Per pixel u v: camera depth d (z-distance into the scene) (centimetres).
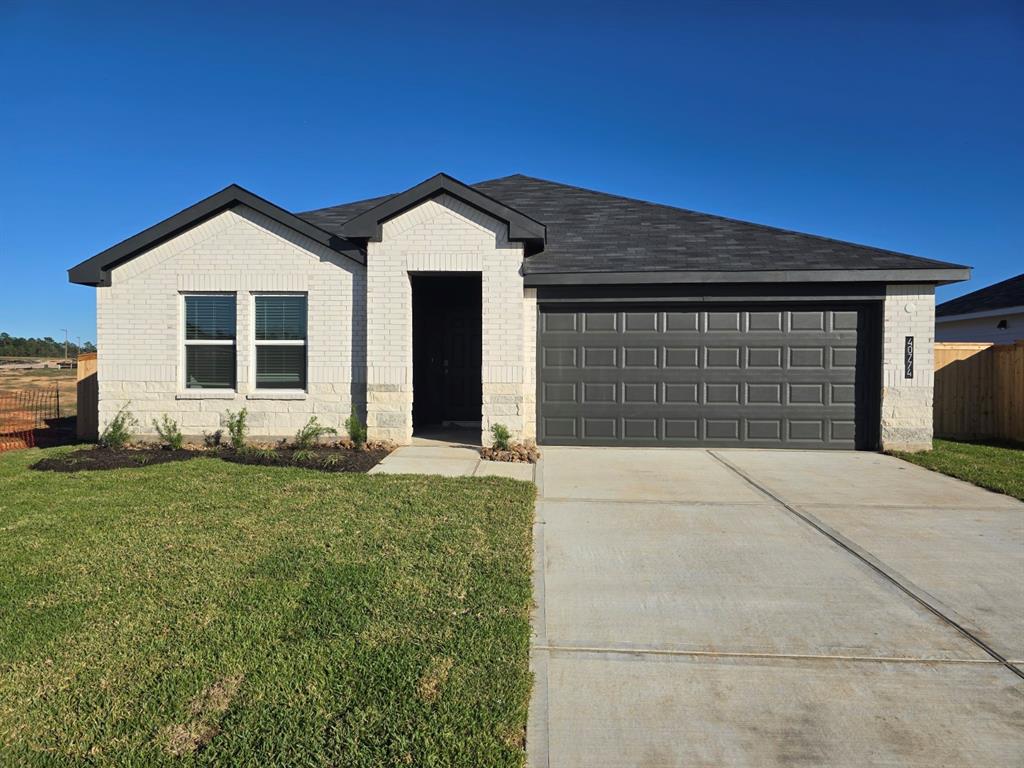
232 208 1002
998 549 530
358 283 1004
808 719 295
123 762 249
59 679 304
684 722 292
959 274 955
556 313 1042
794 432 1028
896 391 998
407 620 372
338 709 285
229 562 459
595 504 669
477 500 647
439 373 1262
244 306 1006
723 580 459
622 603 418
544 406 1045
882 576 468
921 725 290
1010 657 352
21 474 770
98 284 1008
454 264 974
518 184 1472
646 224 1196
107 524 553
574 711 299
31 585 415
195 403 1010
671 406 1038
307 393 1009
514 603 399
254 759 252
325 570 445
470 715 284
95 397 1164
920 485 769
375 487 700
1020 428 1162
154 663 319
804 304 1017
